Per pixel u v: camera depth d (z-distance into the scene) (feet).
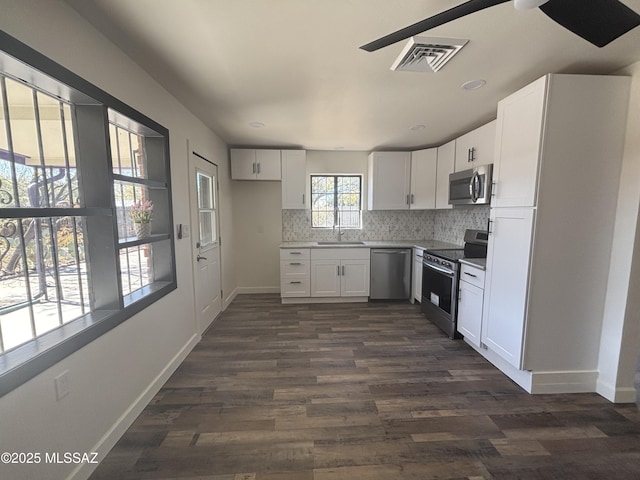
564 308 6.45
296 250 13.03
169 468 4.68
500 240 7.18
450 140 12.23
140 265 6.83
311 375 7.41
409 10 4.29
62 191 4.64
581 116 5.92
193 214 8.96
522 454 4.98
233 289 14.10
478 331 8.22
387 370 7.65
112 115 5.45
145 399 6.14
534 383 6.61
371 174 13.87
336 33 4.86
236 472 4.62
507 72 6.28
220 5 4.14
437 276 10.45
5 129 3.78
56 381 3.95
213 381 7.13
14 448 3.41
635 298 6.05
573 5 3.08
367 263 13.16
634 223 5.87
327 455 4.95
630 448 5.11
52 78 3.90
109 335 5.03
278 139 12.13
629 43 5.09
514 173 6.66
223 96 7.56
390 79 6.58
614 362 6.30
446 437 5.36
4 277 3.75
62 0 4.03
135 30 4.76
